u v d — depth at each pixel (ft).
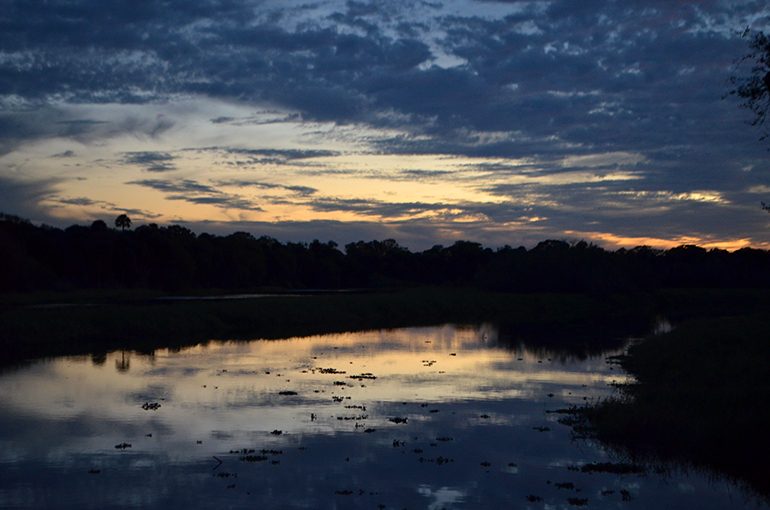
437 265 447.83
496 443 43.75
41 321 102.94
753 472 37.17
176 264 307.58
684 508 32.50
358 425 48.60
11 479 36.55
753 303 236.63
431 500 33.40
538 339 112.57
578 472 37.88
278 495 33.96
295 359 84.84
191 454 41.19
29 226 308.19
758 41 57.21
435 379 69.31
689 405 47.39
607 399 55.21
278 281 410.11
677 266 311.47
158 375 70.95
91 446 43.01
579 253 232.94
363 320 150.92
